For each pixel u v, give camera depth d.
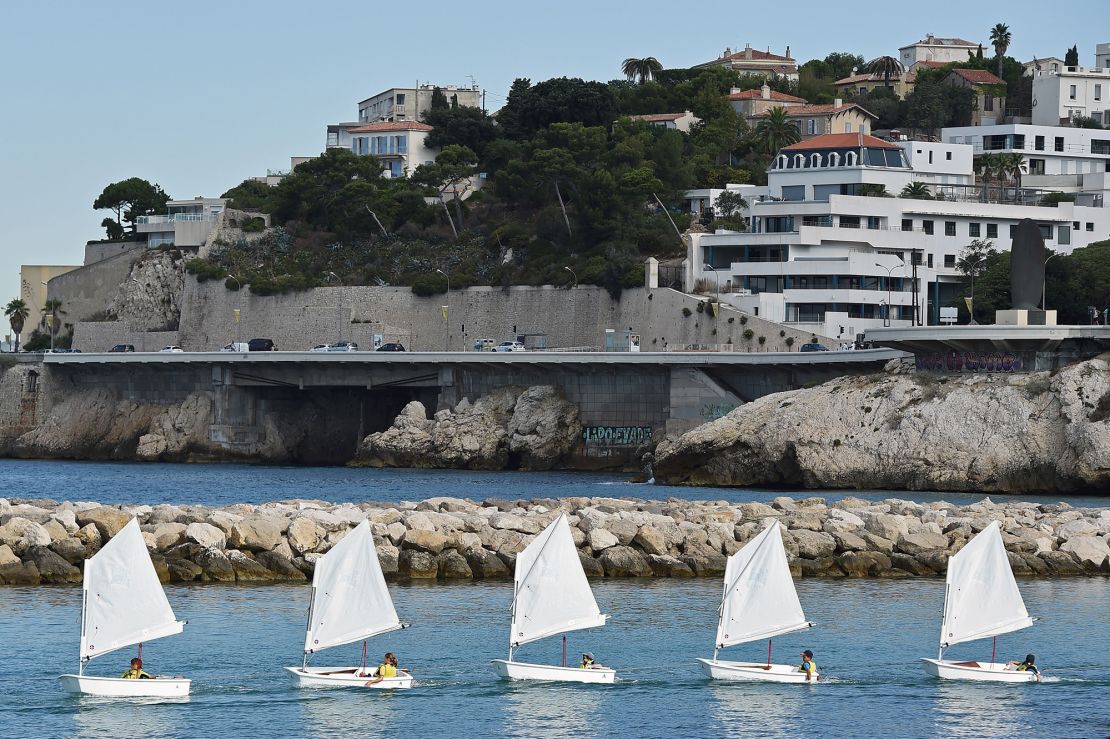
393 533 187.25
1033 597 178.38
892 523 198.12
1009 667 143.88
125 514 188.38
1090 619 166.88
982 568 143.50
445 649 149.38
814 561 191.50
